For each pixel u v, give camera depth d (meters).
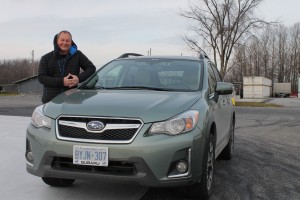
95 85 5.57
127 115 4.09
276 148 9.00
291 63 89.56
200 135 4.27
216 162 7.27
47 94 5.94
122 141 4.01
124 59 6.20
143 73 5.62
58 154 4.13
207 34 33.31
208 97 5.13
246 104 32.44
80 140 4.07
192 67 5.74
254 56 76.19
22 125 11.86
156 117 4.12
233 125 7.77
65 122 4.21
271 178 6.10
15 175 5.74
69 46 5.96
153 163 3.98
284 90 68.56
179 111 4.28
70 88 5.91
